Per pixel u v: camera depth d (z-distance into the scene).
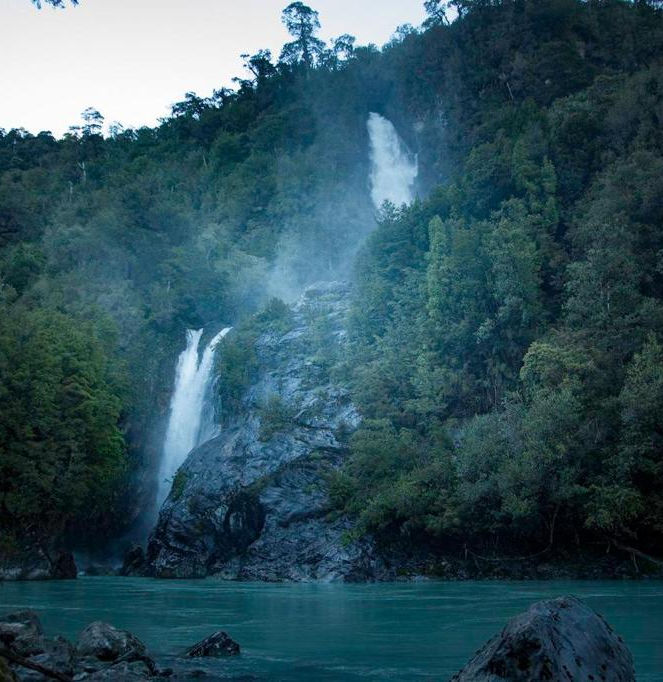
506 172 70.69
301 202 108.38
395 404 54.06
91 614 25.89
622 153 72.50
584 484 43.62
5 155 147.75
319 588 38.69
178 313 83.12
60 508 53.81
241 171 123.06
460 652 17.08
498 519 43.84
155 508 70.56
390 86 131.62
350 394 55.94
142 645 15.96
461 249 57.00
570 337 50.00
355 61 141.00
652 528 44.06
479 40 122.56
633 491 41.03
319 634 20.19
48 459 52.59
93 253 94.06
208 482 54.47
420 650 17.39
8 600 31.66
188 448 71.94
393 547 45.44
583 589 33.97
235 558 50.59
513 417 45.31
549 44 113.69
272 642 18.78
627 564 43.44
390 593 34.03
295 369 62.16
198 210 118.50
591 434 43.25
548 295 61.50
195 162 135.62
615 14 121.06
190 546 52.84
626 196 61.91
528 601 28.83
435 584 40.16
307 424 55.00
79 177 136.88
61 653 14.55
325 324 64.56
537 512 42.81
